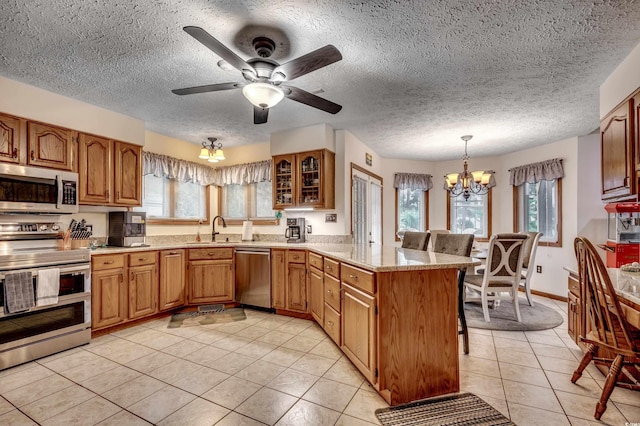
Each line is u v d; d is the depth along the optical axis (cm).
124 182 343
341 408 183
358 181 448
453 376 201
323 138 382
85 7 175
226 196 497
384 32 200
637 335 182
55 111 289
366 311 201
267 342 283
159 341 287
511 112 341
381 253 268
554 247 461
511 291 345
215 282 389
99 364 240
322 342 283
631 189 217
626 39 205
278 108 331
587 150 428
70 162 298
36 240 277
